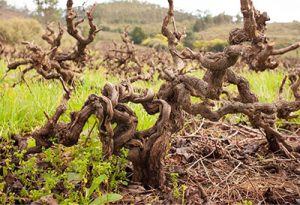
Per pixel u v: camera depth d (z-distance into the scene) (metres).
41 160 3.67
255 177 3.83
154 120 4.92
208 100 3.35
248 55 2.79
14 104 4.93
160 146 3.24
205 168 3.90
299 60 12.52
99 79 7.69
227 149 4.49
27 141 4.11
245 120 5.53
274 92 6.97
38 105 5.12
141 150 3.26
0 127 4.45
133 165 3.36
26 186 3.27
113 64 10.16
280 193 3.51
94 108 3.18
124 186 3.36
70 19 5.79
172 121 3.37
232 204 3.32
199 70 10.09
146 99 3.30
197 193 3.33
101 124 3.15
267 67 2.82
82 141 3.70
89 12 5.77
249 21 2.72
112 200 2.87
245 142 4.74
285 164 4.11
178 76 3.40
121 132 3.27
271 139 4.28
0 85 6.37
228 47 2.93
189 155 4.13
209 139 4.66
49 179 3.01
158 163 3.29
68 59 6.28
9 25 20.11
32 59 5.55
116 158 3.41
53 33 6.64
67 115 4.98
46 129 3.31
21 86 6.28
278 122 5.28
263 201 3.37
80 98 5.55
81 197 2.94
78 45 6.09
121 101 3.29
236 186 3.61
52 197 2.93
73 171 3.25
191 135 4.66
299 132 5.27
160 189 3.33
